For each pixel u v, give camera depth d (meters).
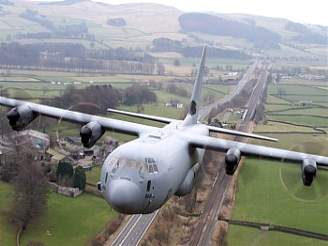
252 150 42.38
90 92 145.88
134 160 34.09
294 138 132.50
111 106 150.00
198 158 45.25
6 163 100.25
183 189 42.22
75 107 61.69
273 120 159.00
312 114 173.75
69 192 93.50
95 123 45.00
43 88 171.00
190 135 44.34
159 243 80.56
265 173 106.81
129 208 32.81
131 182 33.00
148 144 37.25
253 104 186.25
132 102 164.38
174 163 37.69
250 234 84.19
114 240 80.38
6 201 90.75
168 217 87.94
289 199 96.50
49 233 81.69
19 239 79.62
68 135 113.06
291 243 82.00
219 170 108.56
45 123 114.44
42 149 107.56
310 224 87.94
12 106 47.53
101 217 87.06
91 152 108.44
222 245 80.44
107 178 33.69
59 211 88.25
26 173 86.81
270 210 92.25
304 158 41.50
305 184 40.50
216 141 43.34
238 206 93.44
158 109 162.00
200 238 82.44
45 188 87.75
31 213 83.81
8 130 113.69
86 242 79.56
